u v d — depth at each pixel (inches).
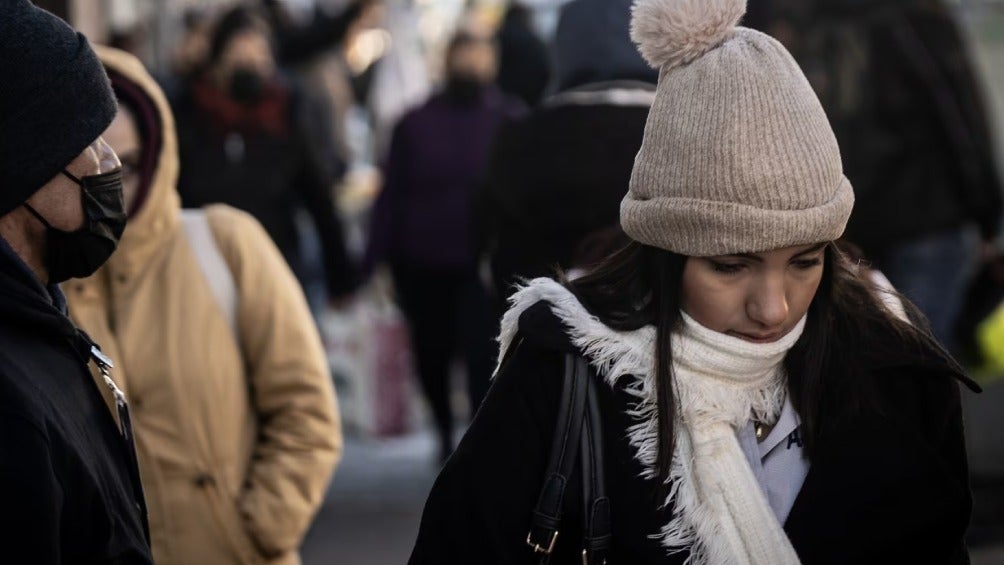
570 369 120.6
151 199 169.6
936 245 312.0
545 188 195.8
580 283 126.6
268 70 343.6
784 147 112.0
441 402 404.8
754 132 111.7
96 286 168.6
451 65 397.4
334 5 569.0
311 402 178.1
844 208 114.4
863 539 120.3
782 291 115.7
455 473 122.9
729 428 120.0
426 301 399.9
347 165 562.9
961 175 310.2
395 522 351.3
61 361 115.7
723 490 118.0
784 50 115.4
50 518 104.7
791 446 122.5
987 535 307.9
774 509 121.2
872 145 305.9
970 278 330.3
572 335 120.6
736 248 112.6
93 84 118.6
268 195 342.3
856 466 120.5
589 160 193.3
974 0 470.6
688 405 119.3
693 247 114.3
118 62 169.5
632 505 118.3
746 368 118.9
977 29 468.8
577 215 193.9
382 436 448.5
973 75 311.6
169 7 586.2
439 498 123.4
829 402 122.0
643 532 117.9
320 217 356.5
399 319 449.7
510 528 120.3
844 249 133.8
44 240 120.0
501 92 532.1
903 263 313.9
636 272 123.8
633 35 118.2
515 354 124.8
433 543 123.0
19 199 114.9
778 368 123.6
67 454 108.7
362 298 454.6
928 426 124.3
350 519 354.3
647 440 119.1
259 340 176.1
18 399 106.3
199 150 337.1
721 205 112.1
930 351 123.8
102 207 120.9
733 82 112.4
